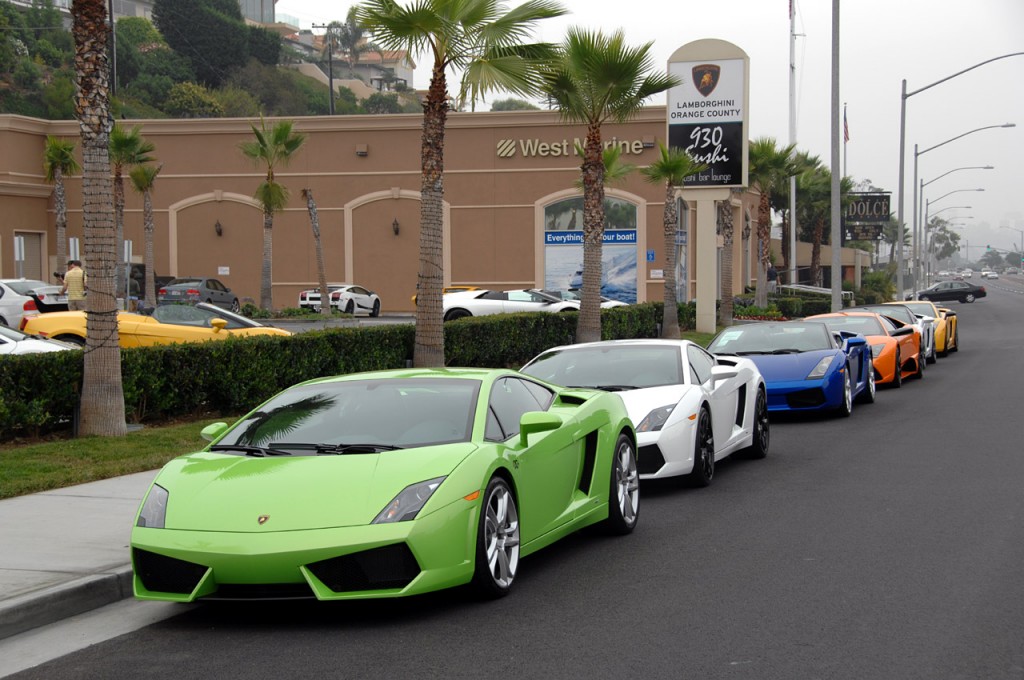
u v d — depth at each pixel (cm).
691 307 3694
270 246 4028
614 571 711
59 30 9312
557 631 571
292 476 602
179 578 575
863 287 7644
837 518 876
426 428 663
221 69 10831
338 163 4634
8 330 1591
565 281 4538
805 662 513
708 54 3297
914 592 639
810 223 8169
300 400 721
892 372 1958
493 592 624
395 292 4638
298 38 15700
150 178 4147
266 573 555
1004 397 1814
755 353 1582
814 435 1412
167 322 2019
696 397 1026
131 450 1173
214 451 677
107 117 1280
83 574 658
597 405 810
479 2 1673
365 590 563
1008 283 17450
